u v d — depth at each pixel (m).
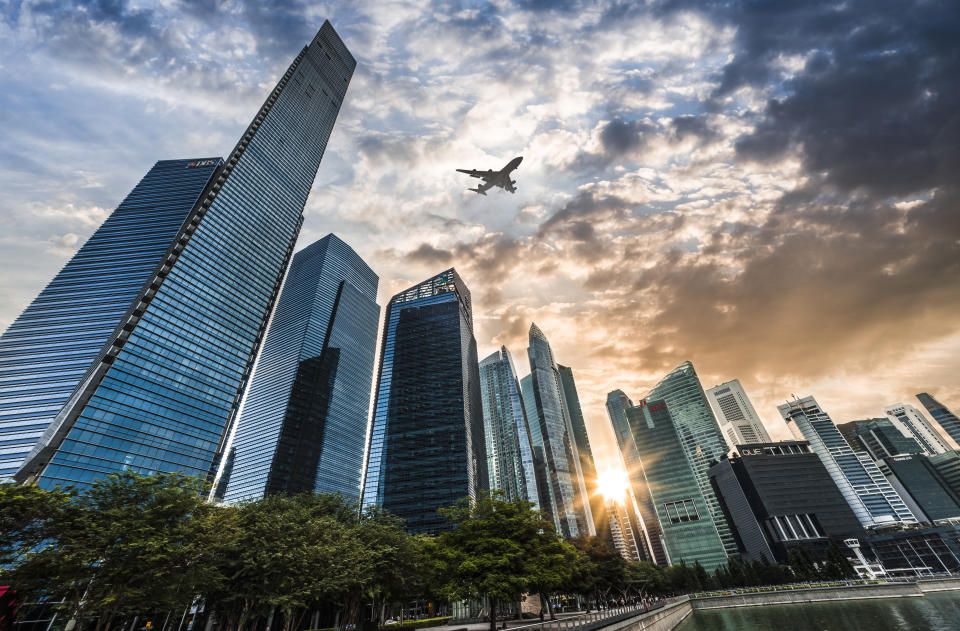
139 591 30.88
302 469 166.25
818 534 185.62
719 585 157.38
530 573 42.38
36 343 103.25
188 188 146.50
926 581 88.75
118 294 113.75
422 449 165.88
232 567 41.12
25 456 86.50
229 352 129.88
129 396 103.25
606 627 33.94
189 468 109.69
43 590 30.22
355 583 46.97
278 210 165.25
